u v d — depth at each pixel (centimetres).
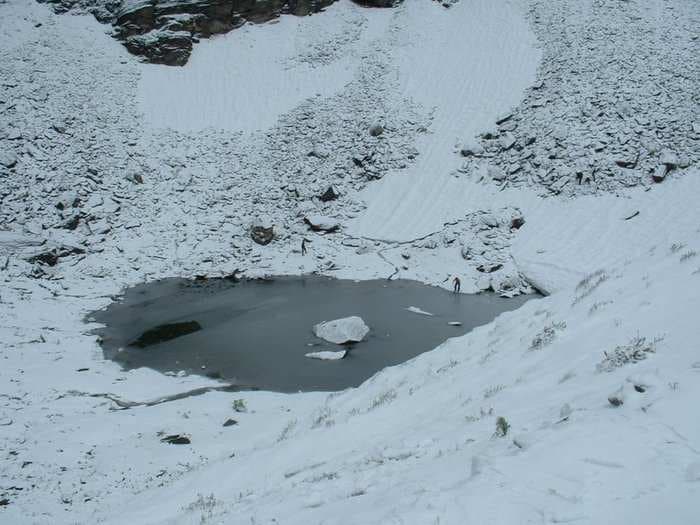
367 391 1288
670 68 3950
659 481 420
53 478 1191
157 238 3234
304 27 5016
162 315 2505
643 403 553
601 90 3838
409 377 1268
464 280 2994
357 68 4559
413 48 4675
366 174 3784
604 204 3231
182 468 1210
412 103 4197
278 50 4803
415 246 3291
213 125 4100
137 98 4200
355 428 983
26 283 2641
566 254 2991
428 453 673
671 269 1129
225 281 3022
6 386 1716
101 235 3156
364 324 2286
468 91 4175
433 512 428
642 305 990
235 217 3462
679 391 555
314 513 539
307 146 3938
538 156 3588
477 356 1192
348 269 3167
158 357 2055
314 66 4634
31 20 4547
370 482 595
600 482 432
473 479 477
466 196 3538
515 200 3441
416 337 2256
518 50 4381
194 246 3231
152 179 3584
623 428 511
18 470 1226
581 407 625
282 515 571
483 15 4838
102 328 2344
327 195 3622
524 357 1009
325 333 2241
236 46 4831
